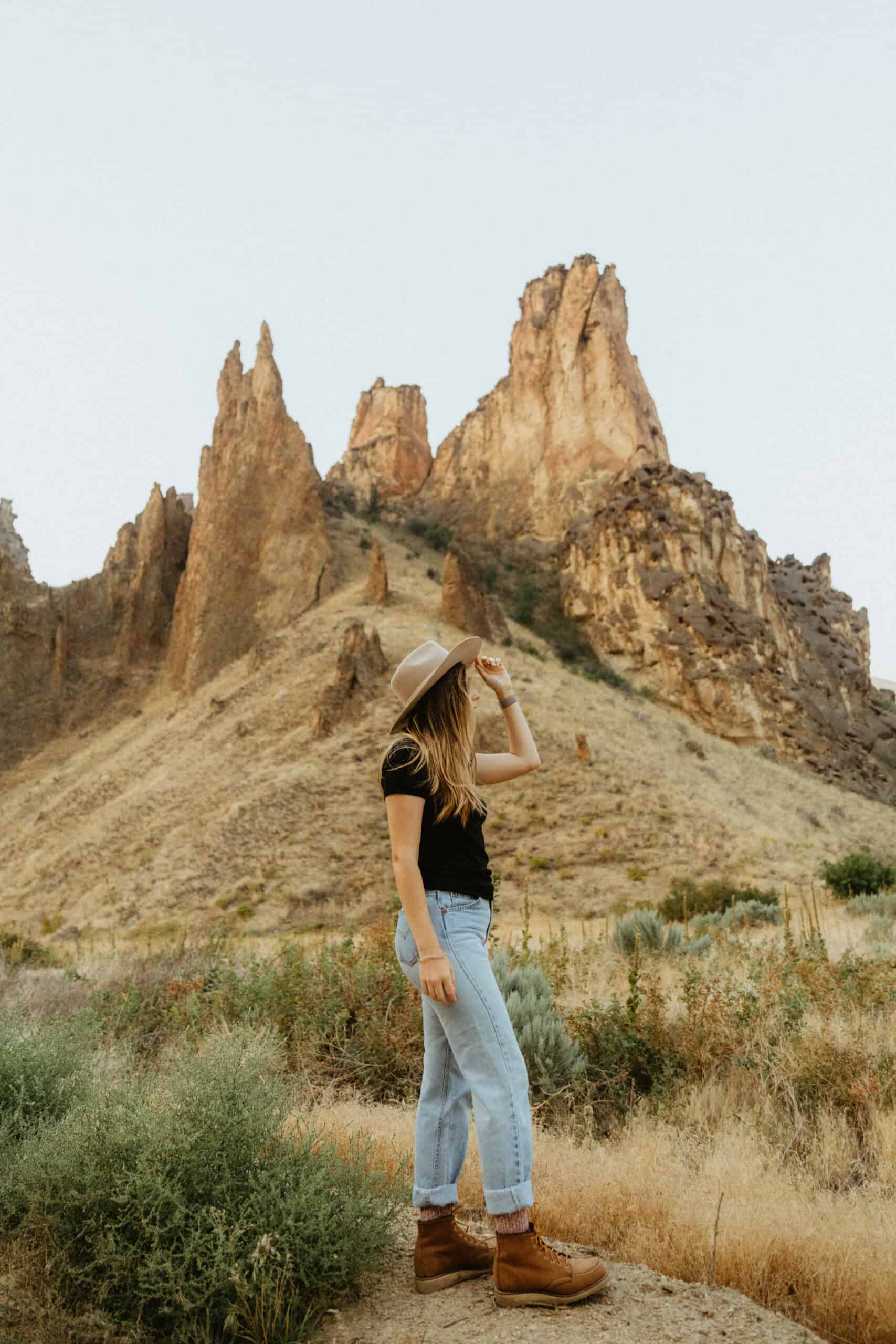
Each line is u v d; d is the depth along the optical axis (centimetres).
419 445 14125
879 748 7912
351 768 4731
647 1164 371
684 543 7856
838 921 1708
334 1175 291
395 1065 575
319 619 7069
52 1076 377
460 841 288
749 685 7025
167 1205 268
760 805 5125
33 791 6669
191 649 7331
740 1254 286
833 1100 476
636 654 7444
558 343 11719
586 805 4331
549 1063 535
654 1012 592
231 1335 253
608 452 10925
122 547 9275
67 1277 265
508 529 10906
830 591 10444
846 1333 258
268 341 8750
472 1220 332
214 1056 322
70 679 7856
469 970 276
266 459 8150
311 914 3706
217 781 5153
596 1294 261
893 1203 332
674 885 3516
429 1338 240
